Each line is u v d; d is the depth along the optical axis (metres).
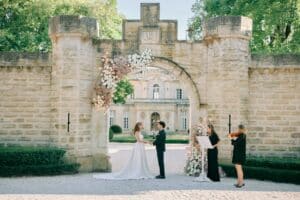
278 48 30.89
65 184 18.59
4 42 30.86
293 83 23.42
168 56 23.44
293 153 23.36
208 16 34.38
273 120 23.45
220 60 22.64
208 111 23.08
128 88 50.47
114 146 45.56
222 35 22.53
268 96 23.50
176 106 80.75
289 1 29.27
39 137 23.55
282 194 16.56
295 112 23.42
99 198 15.41
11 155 21.16
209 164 20.33
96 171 23.31
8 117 23.67
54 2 33.09
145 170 21.33
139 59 22.98
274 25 30.50
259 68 23.39
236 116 22.53
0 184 18.47
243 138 18.70
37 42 32.47
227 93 22.53
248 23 22.83
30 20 32.09
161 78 83.31
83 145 22.83
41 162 21.45
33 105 23.58
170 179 20.77
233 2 32.78
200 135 21.89
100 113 23.50
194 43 23.44
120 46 23.50
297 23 29.92
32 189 17.22
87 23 22.86
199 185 18.83
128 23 23.69
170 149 42.25
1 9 31.72
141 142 21.36
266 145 23.45
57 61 22.80
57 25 22.59
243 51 22.81
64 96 22.50
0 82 23.70
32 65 23.47
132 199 15.34
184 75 23.38
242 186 18.45
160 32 23.47
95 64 23.50
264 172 20.27
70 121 22.44
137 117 80.38
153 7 23.61
